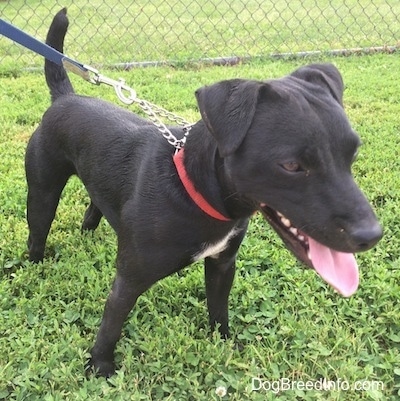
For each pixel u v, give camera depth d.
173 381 0.66
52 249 0.91
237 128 0.49
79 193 1.03
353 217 0.48
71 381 0.65
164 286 0.81
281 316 0.75
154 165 0.61
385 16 2.44
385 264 0.85
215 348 0.69
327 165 0.49
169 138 0.62
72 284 0.81
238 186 0.53
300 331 0.73
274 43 1.96
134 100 0.71
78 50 1.84
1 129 1.24
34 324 0.74
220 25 2.27
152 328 0.75
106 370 0.68
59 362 0.68
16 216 0.96
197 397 0.64
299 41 1.98
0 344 0.70
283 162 0.49
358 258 0.86
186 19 2.41
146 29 2.20
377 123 1.29
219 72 1.63
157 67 1.67
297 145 0.48
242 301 0.79
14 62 1.68
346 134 0.50
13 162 1.10
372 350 0.71
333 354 0.70
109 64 1.67
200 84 1.53
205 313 0.78
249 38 2.04
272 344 0.72
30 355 0.68
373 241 0.48
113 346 0.67
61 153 0.76
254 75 1.59
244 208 0.57
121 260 0.63
